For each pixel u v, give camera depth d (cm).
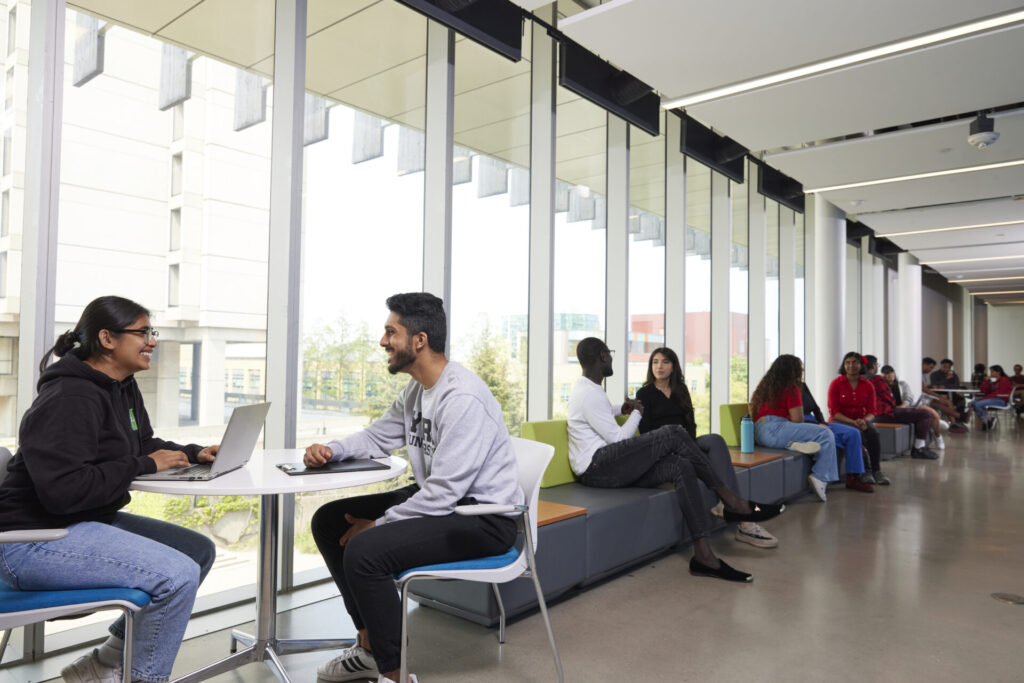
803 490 494
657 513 323
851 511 457
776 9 327
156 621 153
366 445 221
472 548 185
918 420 744
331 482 171
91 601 145
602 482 333
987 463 691
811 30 348
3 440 213
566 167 444
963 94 426
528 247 418
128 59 246
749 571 319
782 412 518
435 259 346
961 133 505
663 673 211
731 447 514
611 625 250
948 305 1681
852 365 573
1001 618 259
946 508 467
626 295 473
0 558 151
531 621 253
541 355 412
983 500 496
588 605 271
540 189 413
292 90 282
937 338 1622
